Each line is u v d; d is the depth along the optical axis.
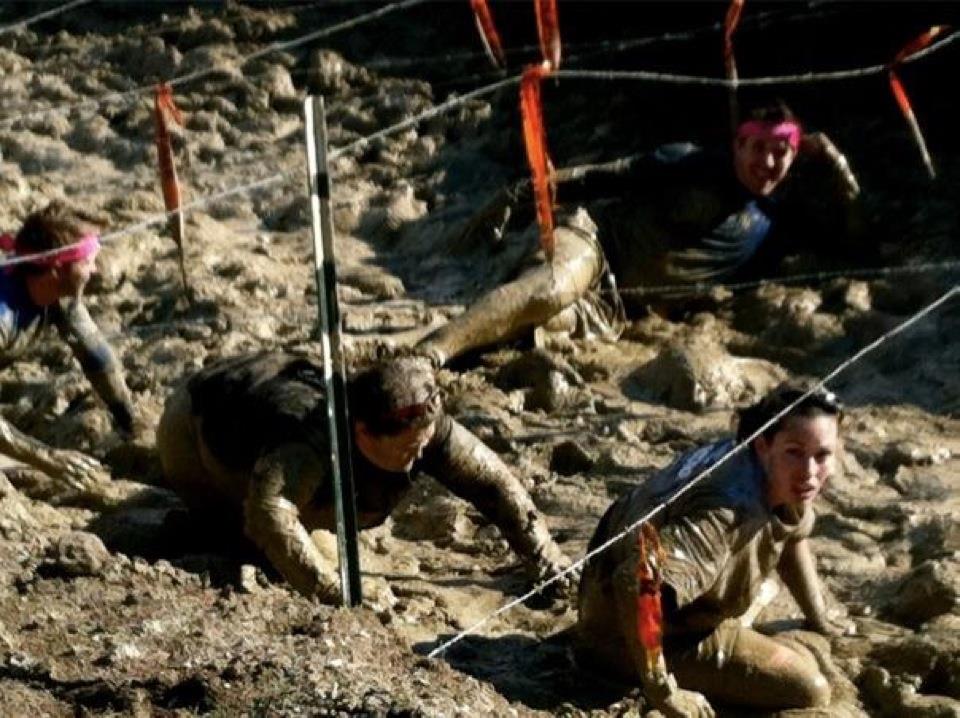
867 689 6.17
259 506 6.48
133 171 11.91
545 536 6.83
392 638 5.94
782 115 9.45
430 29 13.57
